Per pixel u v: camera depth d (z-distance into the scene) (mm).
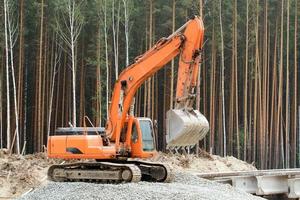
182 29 20859
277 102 60281
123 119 21625
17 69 55156
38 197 18422
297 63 62375
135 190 17547
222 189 20516
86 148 21312
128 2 52656
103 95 55094
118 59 56156
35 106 51375
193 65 20422
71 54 52656
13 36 53656
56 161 29203
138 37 57656
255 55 56688
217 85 60094
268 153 56250
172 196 16969
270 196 26203
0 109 50750
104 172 20812
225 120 59344
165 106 54750
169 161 33938
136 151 21516
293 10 61688
